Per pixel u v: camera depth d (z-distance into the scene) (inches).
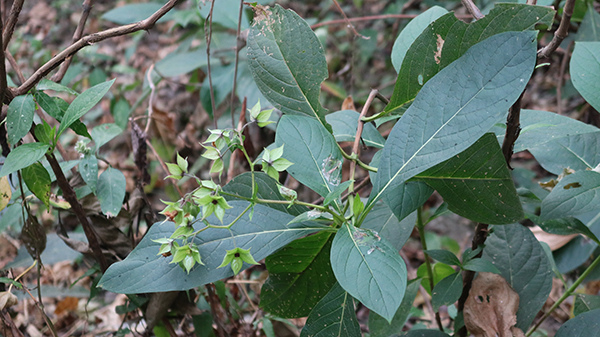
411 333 29.0
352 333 25.9
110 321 43.8
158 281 24.4
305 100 27.5
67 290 40.8
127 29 26.8
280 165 23.4
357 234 23.4
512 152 26.8
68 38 96.3
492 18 25.1
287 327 36.3
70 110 26.9
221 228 24.8
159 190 63.3
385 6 82.6
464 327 30.8
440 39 25.7
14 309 43.3
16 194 34.5
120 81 80.7
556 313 39.9
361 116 27.9
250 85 54.8
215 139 23.5
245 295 38.8
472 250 28.9
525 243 29.9
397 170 24.2
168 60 58.0
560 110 47.3
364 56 74.2
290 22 27.2
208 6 56.7
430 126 24.2
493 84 23.7
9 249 43.1
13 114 26.4
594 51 28.1
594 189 25.6
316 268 28.6
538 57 25.3
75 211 30.3
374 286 21.8
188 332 36.6
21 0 27.5
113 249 32.3
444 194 26.6
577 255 35.5
